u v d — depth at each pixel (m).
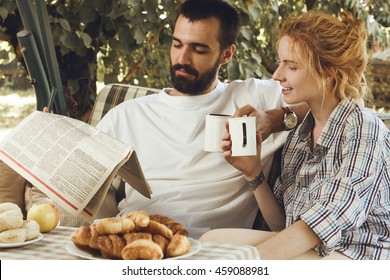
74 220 2.28
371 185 1.90
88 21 3.08
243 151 1.96
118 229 1.46
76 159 1.60
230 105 2.43
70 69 3.28
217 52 2.42
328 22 2.00
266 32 3.77
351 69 2.00
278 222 2.26
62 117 1.71
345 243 1.94
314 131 2.11
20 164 1.63
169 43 3.30
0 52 3.86
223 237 1.99
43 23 2.52
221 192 2.34
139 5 3.02
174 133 2.39
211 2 2.40
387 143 1.97
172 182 2.35
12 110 7.71
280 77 2.04
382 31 3.96
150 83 3.68
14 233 1.53
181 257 1.45
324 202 1.88
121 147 1.60
